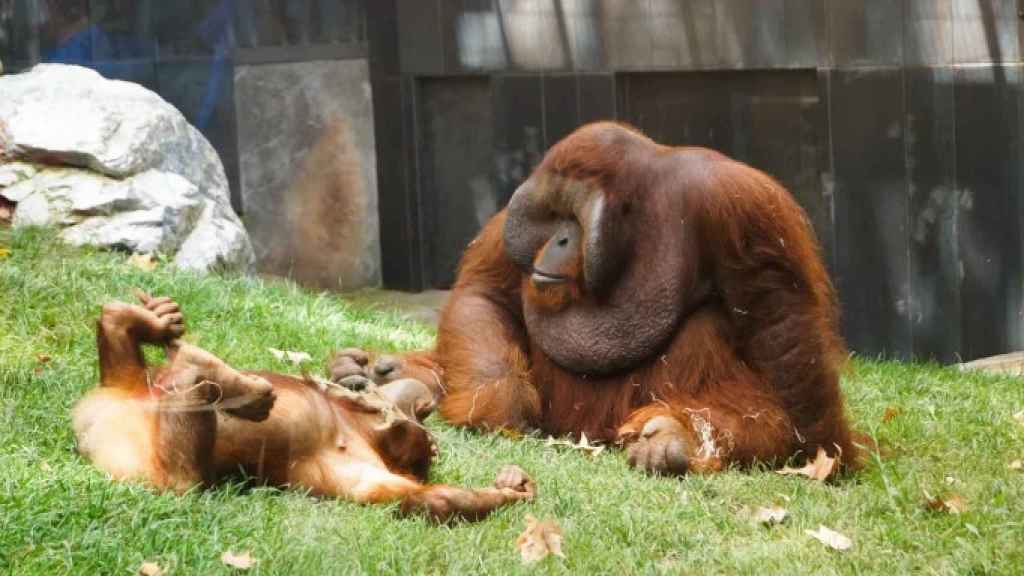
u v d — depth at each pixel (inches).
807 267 387.9
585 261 388.8
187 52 975.6
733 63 865.5
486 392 405.7
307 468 313.0
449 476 350.6
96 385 394.0
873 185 816.3
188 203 639.8
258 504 296.2
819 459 367.6
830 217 834.2
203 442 288.0
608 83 922.7
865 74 812.0
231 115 984.9
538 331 410.9
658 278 392.2
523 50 959.6
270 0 986.7
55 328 458.6
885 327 820.6
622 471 365.1
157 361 431.5
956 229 791.7
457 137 1018.1
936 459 399.5
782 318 382.0
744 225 381.4
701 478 354.0
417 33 1000.9
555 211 402.9
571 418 408.8
